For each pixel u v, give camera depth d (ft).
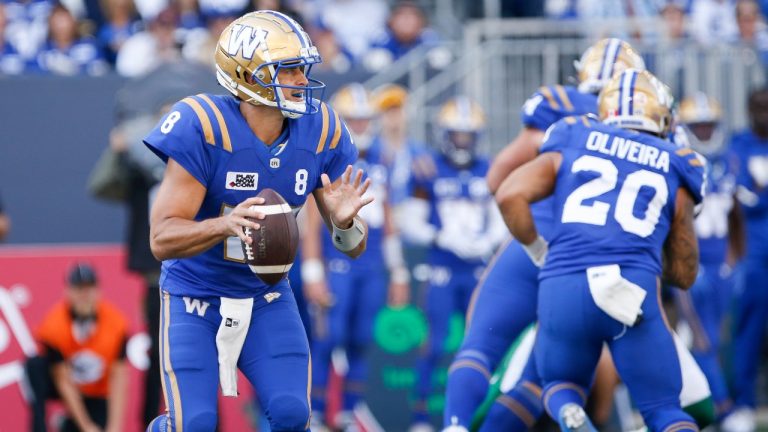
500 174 67.56
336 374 106.83
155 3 129.49
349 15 131.64
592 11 121.29
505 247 68.90
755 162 108.78
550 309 59.77
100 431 90.68
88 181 104.47
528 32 115.14
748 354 108.47
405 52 123.13
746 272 108.58
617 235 58.75
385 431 105.19
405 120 111.14
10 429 92.43
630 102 61.52
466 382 65.21
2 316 93.56
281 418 51.08
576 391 60.44
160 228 50.24
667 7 127.34
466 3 137.90
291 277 98.02
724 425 107.45
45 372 88.38
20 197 103.40
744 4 131.64
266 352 52.65
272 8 107.86
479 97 114.01
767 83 117.60
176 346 51.98
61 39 117.50
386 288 105.19
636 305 57.57
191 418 50.60
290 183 52.54
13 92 103.40
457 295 106.01
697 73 114.83
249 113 51.85
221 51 51.44
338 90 112.47
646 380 58.54
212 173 51.26
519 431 65.67
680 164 60.08
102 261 96.73
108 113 104.78
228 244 51.98
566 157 61.05
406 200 105.19
